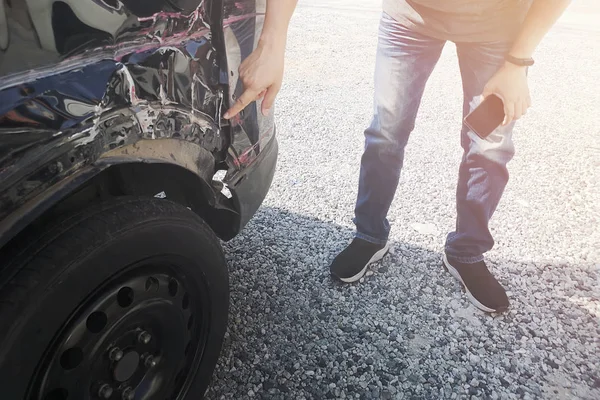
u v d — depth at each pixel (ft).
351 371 6.18
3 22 2.99
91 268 3.67
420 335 6.77
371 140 6.98
